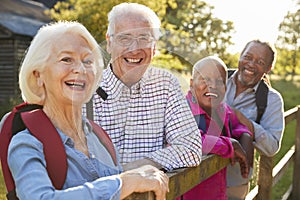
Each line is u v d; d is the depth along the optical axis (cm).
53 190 142
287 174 709
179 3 1894
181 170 186
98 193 140
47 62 159
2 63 1689
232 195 295
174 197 179
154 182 151
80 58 161
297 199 531
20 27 1734
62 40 160
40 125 156
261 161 377
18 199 155
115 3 1263
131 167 183
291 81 3120
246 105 326
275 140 318
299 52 3161
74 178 158
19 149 149
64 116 163
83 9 1298
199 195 243
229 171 289
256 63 317
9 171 157
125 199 149
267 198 380
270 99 325
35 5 2419
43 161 150
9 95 1683
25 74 163
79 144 166
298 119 522
